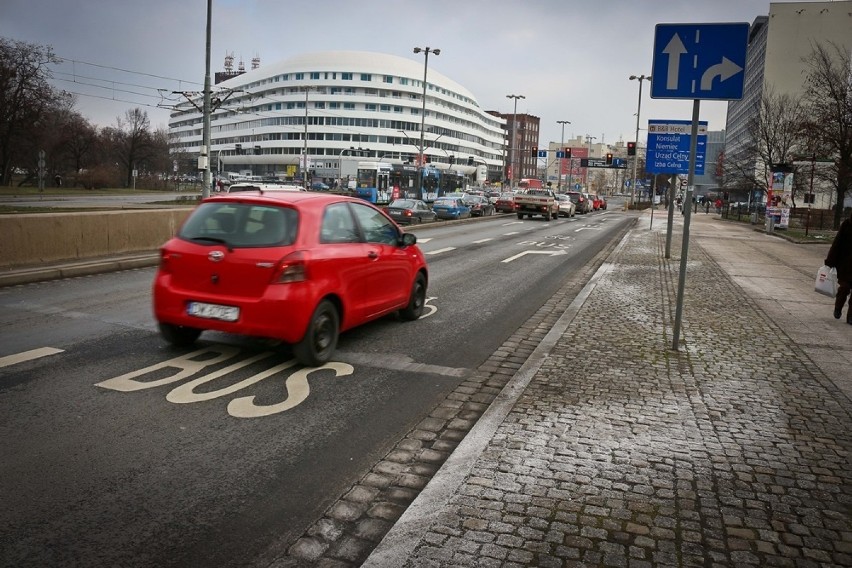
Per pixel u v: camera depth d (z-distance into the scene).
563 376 6.05
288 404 5.29
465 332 8.21
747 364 6.66
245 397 5.41
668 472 4.06
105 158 85.56
